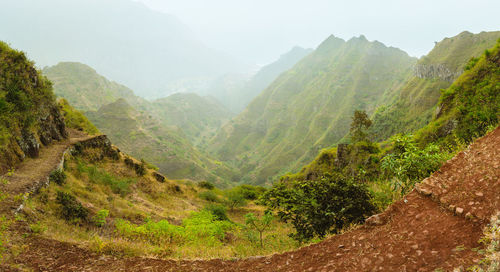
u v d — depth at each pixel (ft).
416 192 17.01
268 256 17.28
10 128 41.16
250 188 191.01
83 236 25.88
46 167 43.19
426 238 12.50
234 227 46.78
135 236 28.91
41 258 18.03
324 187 21.15
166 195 87.66
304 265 14.73
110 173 73.77
